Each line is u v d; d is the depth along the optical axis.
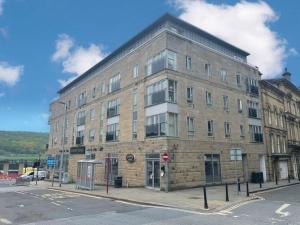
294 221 10.30
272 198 17.45
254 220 10.48
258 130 32.25
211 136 25.94
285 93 40.09
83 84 39.69
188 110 24.38
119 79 30.41
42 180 44.19
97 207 13.95
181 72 24.53
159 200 15.74
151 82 24.95
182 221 10.30
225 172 26.47
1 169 75.44
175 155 22.33
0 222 10.64
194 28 27.98
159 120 23.25
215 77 27.89
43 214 12.19
